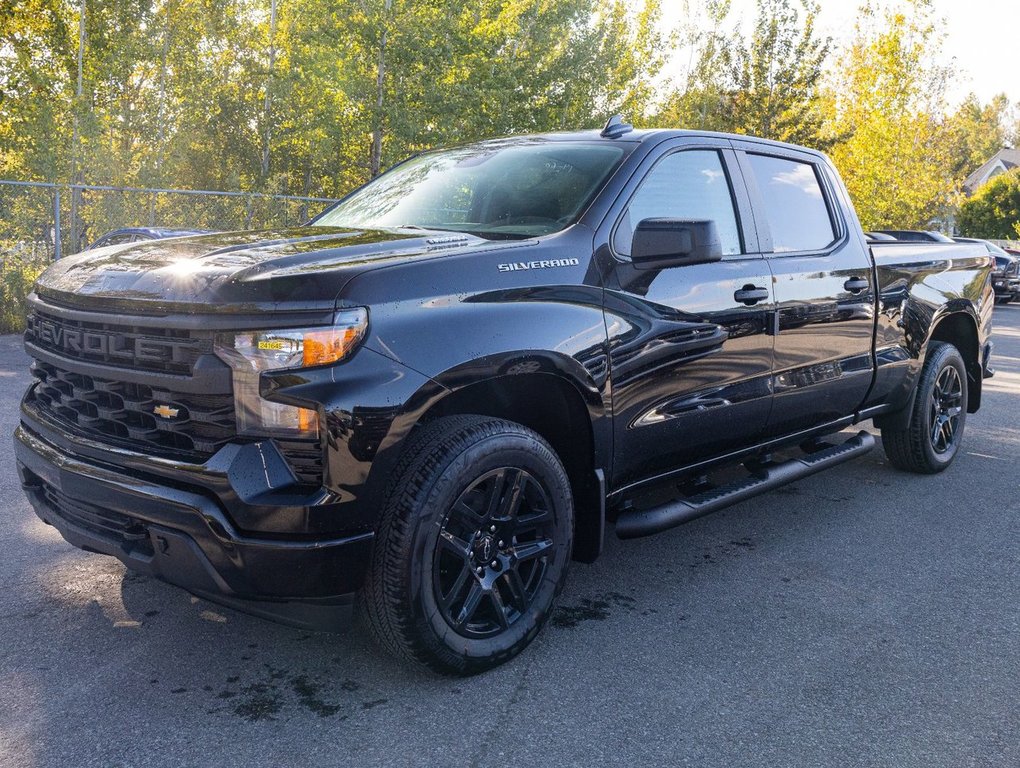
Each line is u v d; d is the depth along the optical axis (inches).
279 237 125.5
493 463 111.1
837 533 175.3
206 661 116.4
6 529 163.2
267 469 98.0
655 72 1023.6
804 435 175.3
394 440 101.7
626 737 101.0
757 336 152.1
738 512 188.1
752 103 1045.2
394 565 104.0
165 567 106.0
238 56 866.8
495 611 115.4
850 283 176.4
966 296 219.1
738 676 116.1
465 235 127.0
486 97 744.3
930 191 1087.6
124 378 106.0
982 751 99.5
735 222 155.0
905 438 211.0
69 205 540.7
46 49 799.1
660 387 134.3
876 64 1075.3
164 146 807.1
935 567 157.6
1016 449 250.2
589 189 135.2
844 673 117.4
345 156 847.7
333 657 118.6
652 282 134.0
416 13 701.9
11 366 349.4
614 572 152.8
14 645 119.3
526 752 97.6
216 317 98.9
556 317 118.0
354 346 99.8
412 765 94.7
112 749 96.2
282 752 96.4
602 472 128.9
